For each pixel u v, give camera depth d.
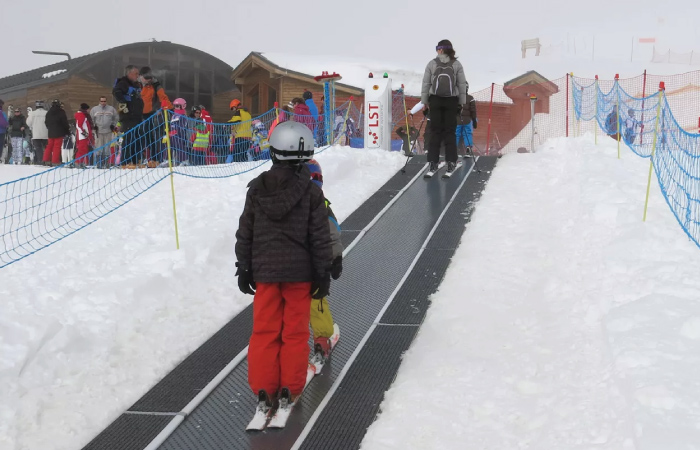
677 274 5.81
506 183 10.64
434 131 11.32
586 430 4.01
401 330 5.91
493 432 4.20
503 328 5.62
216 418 4.72
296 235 4.41
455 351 5.29
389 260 7.62
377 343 5.68
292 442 4.35
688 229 7.03
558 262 6.96
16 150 18.94
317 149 12.65
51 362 5.23
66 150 16.81
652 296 5.33
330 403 4.79
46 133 16.94
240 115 15.34
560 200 9.18
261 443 4.37
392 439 4.23
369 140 14.50
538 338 5.37
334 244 4.72
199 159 14.05
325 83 15.70
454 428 4.28
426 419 4.40
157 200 10.05
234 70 26.64
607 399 4.28
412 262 7.50
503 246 7.68
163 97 13.19
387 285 6.91
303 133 4.47
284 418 4.50
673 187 9.11
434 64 11.34
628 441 3.74
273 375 4.55
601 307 5.51
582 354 4.95
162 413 4.78
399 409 4.58
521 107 21.89
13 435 4.38
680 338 4.65
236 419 4.70
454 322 5.80
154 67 24.48
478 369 4.95
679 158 11.30
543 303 6.04
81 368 5.28
